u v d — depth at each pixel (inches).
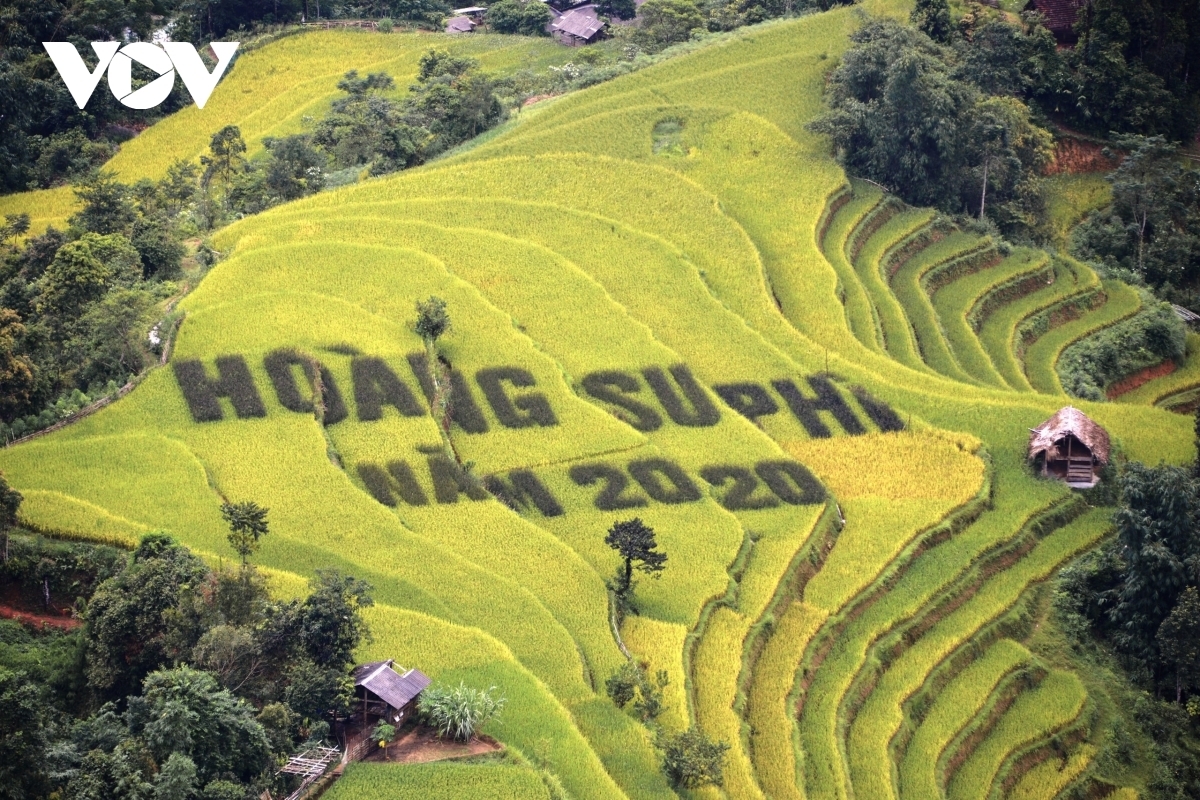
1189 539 3796.8
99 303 4421.8
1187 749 3567.9
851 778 3302.2
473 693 2997.0
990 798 3383.4
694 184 5408.5
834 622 3683.6
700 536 3843.5
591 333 4591.5
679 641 3462.1
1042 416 4463.6
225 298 4534.9
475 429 4165.8
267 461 3900.1
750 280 4958.2
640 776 2994.6
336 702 2935.5
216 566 3420.3
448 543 3703.3
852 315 4950.8
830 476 4188.0
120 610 3073.3
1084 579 3941.9
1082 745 3580.2
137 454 3870.6
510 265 4842.5
